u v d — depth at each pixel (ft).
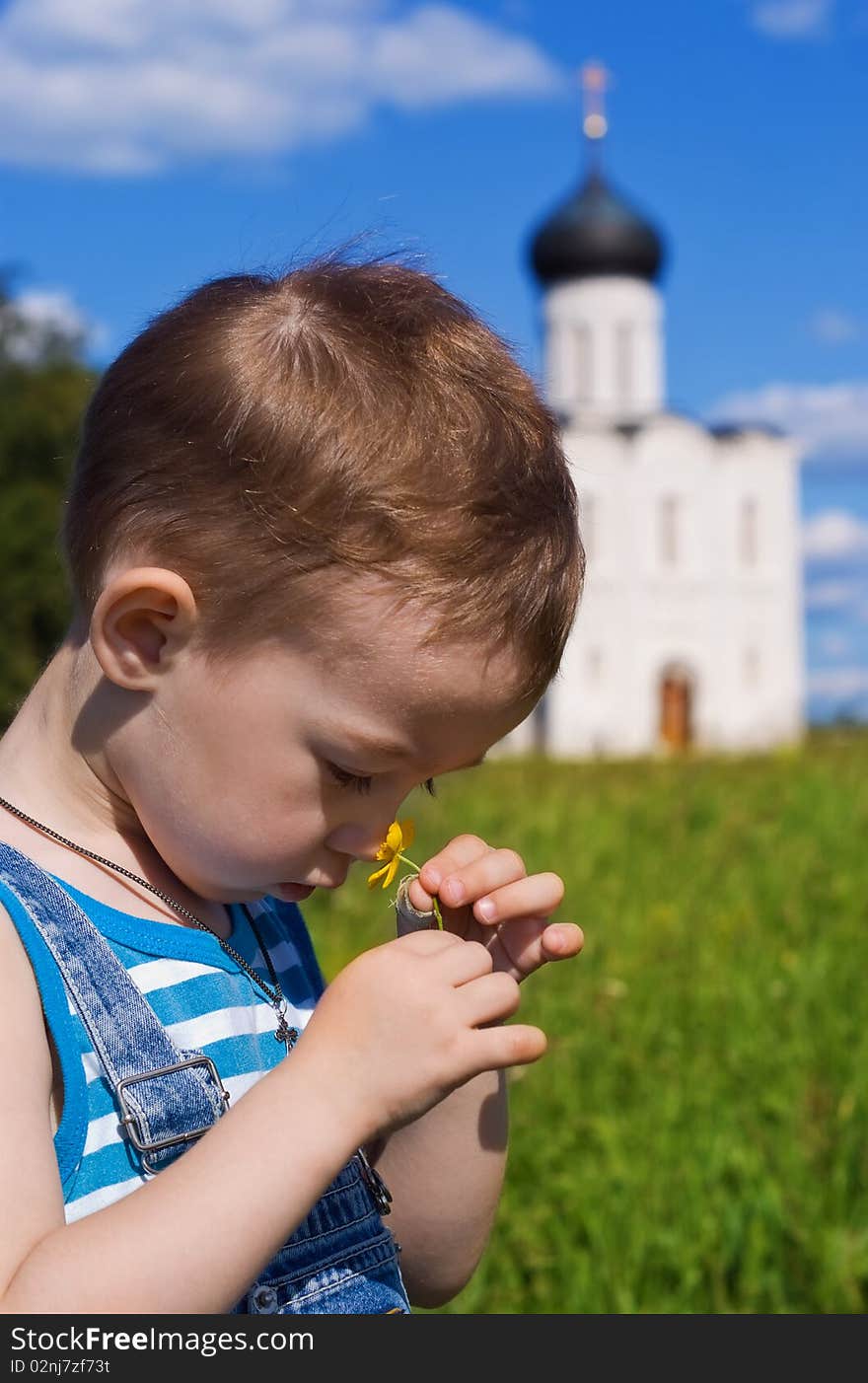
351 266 5.42
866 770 38.75
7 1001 4.57
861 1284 9.86
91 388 5.28
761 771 43.19
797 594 157.79
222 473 4.58
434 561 4.54
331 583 4.50
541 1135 12.01
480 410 4.83
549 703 147.84
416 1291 6.34
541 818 29.45
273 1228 4.32
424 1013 4.66
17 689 90.22
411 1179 6.15
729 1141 11.63
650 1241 10.18
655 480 149.89
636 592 149.89
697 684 153.07
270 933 5.88
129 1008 4.86
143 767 4.88
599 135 152.66
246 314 4.92
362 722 4.63
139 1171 4.75
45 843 5.04
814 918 19.39
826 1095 12.96
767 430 156.56
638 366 151.43
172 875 5.31
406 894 6.07
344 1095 4.55
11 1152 4.34
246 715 4.66
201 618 4.62
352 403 4.64
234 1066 5.15
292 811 4.76
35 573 91.20
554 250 149.28
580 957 17.34
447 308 5.22
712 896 20.95
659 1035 14.58
